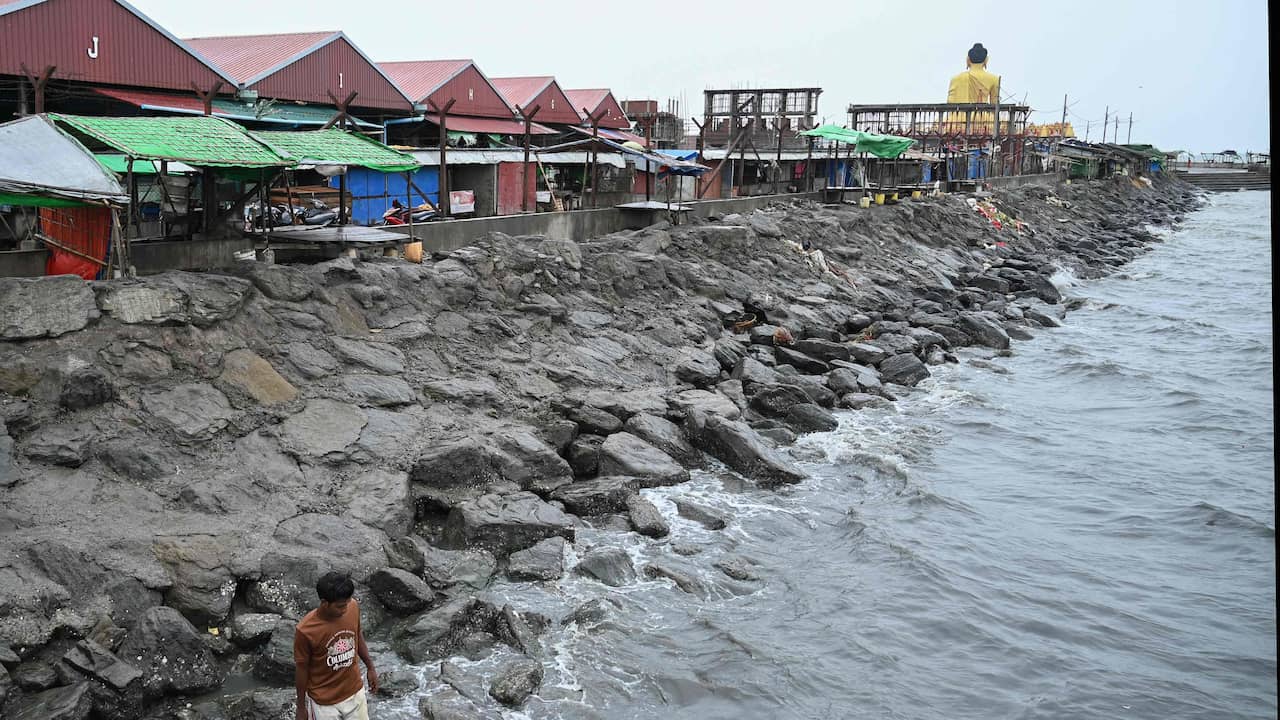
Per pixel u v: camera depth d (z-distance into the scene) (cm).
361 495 1539
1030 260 5509
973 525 1808
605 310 2728
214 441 1554
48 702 1043
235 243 2188
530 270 2614
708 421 2025
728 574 1530
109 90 2931
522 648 1269
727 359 2639
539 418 1983
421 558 1403
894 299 3922
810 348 2864
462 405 1919
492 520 1525
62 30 2752
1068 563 1670
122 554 1263
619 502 1714
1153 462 2220
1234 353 3422
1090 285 5219
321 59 3706
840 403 2534
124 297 1620
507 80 5547
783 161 5725
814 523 1772
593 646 1305
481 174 3722
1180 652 1390
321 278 2031
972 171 8338
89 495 1370
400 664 1224
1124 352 3444
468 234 2767
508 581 1455
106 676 1082
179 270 2062
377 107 4047
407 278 2216
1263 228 8688
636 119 6956
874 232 4894
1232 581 1620
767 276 3606
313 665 969
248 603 1295
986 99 12181
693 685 1237
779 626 1402
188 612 1243
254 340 1791
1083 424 2517
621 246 3216
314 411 1711
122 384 1555
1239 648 1404
